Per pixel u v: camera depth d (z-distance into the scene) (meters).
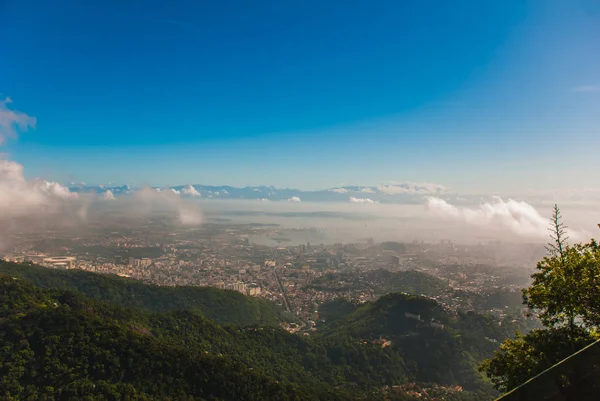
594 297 20.75
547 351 21.73
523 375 21.89
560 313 22.91
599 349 7.21
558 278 22.48
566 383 7.12
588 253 22.81
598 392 6.88
